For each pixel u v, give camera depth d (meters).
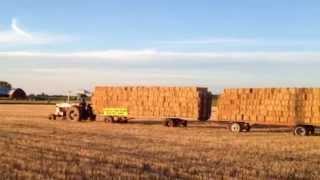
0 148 27.41
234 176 19.83
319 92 43.53
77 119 55.94
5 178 18.50
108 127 45.75
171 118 51.47
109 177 18.83
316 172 21.44
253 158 25.38
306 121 43.97
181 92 51.38
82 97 57.62
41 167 20.92
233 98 47.03
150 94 52.88
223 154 26.72
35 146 28.56
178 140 34.19
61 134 36.97
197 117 50.47
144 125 50.59
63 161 22.72
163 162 22.98
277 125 47.94
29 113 70.81
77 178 18.66
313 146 32.41
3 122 49.62
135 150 27.69
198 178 19.12
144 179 18.56
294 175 20.42
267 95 45.56
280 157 26.23
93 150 27.05
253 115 46.03
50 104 117.44
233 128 45.88
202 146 30.59
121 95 54.59
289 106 44.62
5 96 140.88
